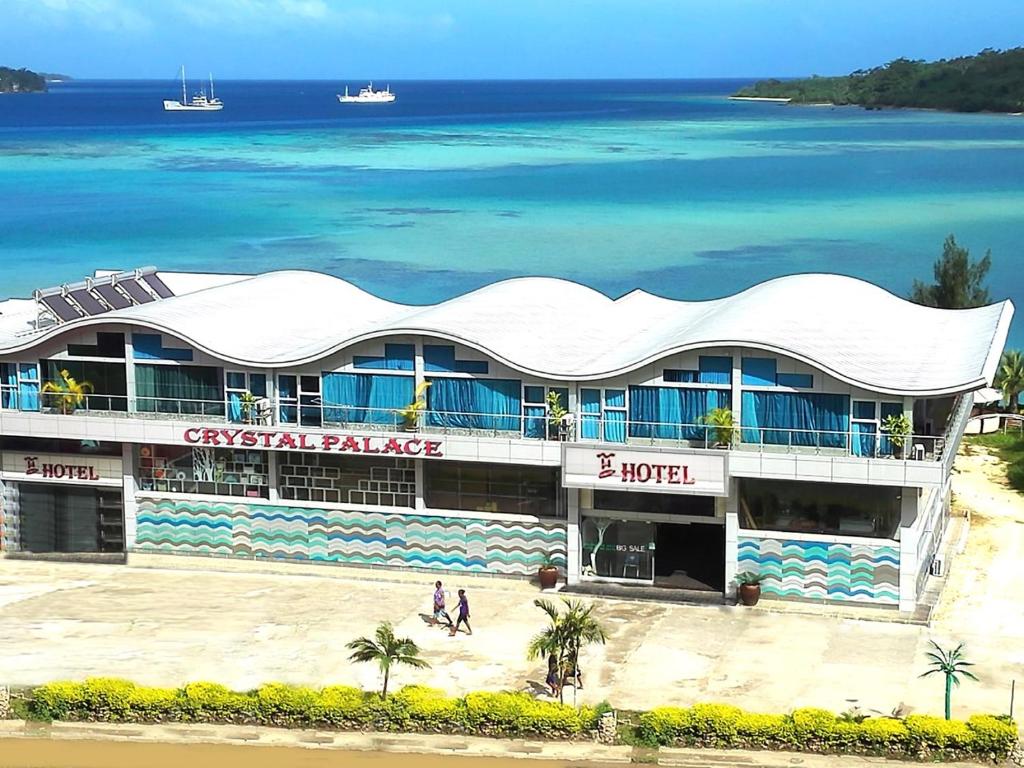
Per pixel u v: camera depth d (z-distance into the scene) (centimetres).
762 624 5350
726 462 5422
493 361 5875
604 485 5600
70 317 6981
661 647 5109
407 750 4247
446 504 5994
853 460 5291
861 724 4138
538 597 5709
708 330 5809
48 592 5856
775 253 16662
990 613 5438
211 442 6056
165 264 15750
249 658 5022
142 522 6309
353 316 7162
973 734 4059
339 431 5934
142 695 4431
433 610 5478
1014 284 14550
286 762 4172
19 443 6431
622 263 16112
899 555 5378
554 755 4200
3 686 4512
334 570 6094
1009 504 7069
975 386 5228
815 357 5450
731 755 4156
